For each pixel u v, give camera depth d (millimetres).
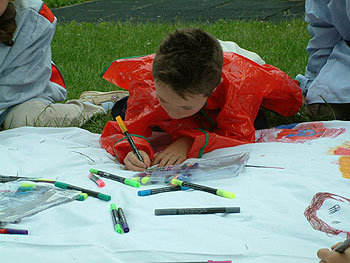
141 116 2746
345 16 3430
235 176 2318
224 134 2812
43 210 2023
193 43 2301
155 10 9344
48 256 1668
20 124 3312
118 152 2648
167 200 2078
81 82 4555
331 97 3369
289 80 3188
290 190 2143
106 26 7277
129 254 1671
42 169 2467
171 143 2883
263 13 8359
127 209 2021
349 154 2537
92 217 1939
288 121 3471
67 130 3119
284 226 1844
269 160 2488
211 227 1843
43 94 3559
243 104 2781
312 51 3834
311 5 3672
